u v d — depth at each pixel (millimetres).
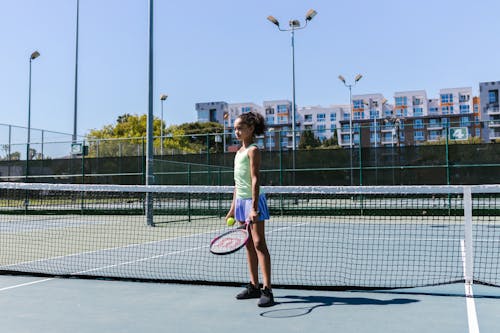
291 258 6949
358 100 95125
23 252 7984
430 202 15336
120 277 5430
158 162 15578
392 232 10914
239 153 4262
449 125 15586
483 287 4848
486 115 87312
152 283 5145
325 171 16734
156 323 3576
